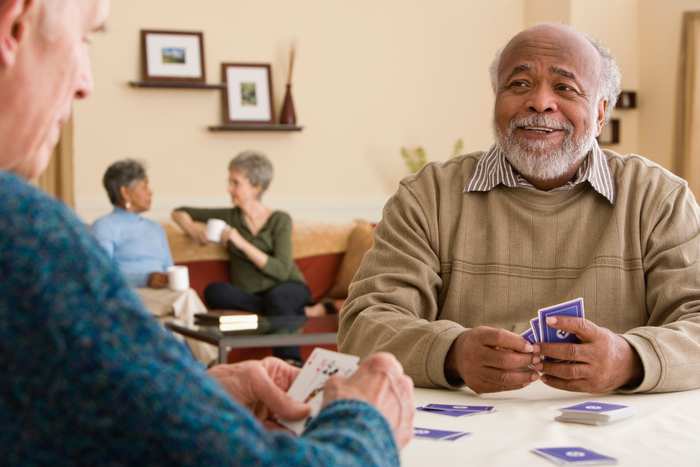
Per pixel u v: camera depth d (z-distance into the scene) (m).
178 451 0.66
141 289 4.98
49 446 0.66
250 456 0.67
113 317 0.66
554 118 1.95
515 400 1.57
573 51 1.98
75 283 0.66
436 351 1.65
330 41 6.57
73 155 5.97
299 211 6.52
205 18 6.27
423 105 6.81
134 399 0.65
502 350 1.56
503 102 2.00
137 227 5.30
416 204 2.05
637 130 6.98
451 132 6.88
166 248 5.39
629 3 6.90
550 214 2.00
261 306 5.40
